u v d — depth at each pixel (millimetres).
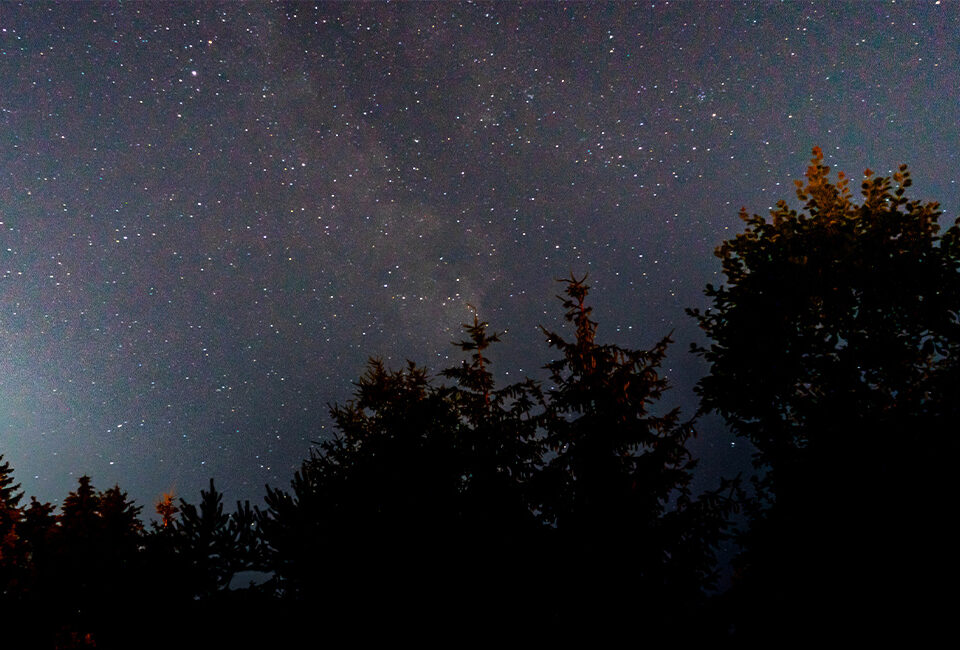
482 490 7211
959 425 6207
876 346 7301
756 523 7414
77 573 3822
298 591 4289
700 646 6512
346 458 6797
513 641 5801
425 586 5172
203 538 3834
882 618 5719
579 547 7094
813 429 7250
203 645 3604
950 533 5730
